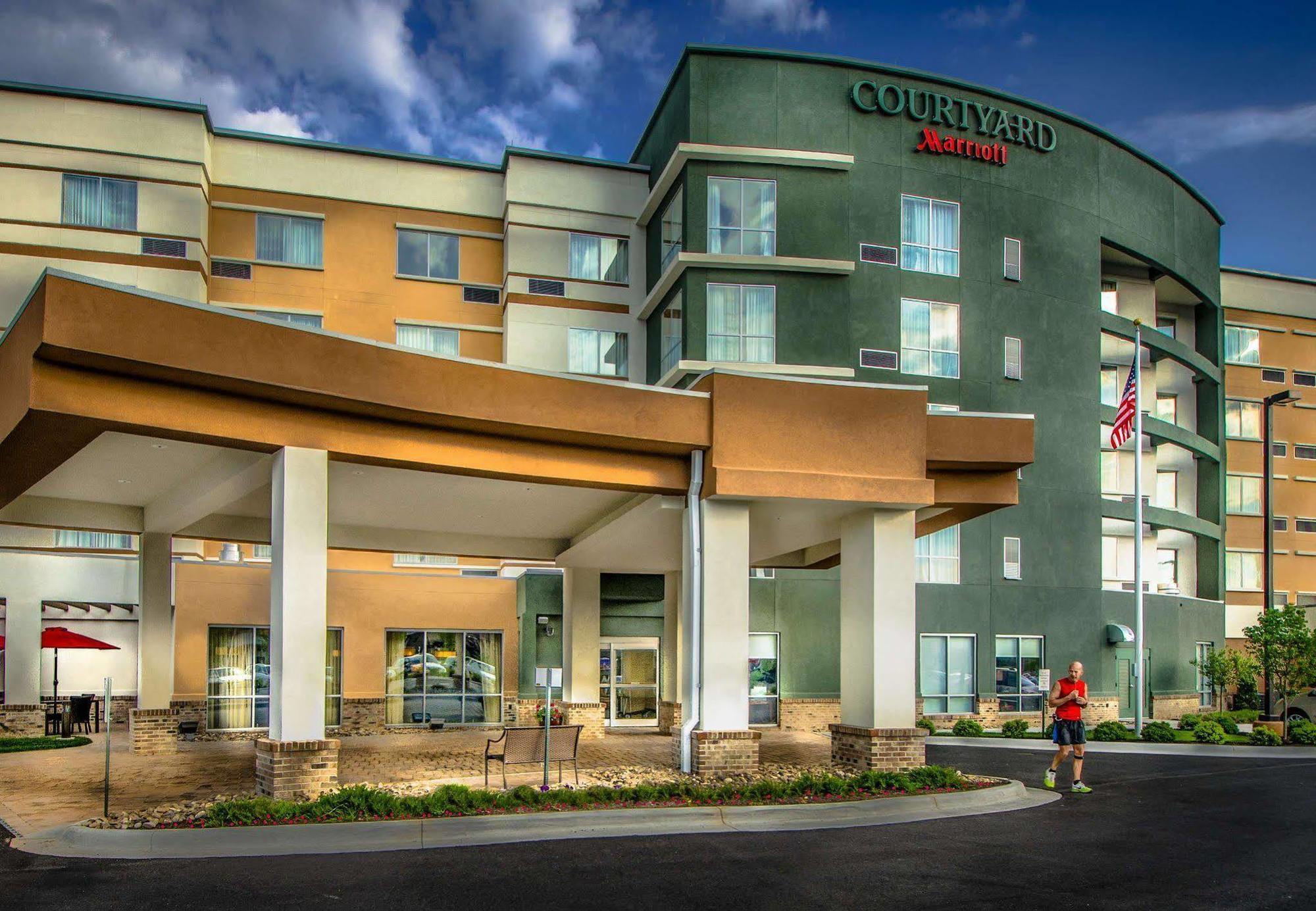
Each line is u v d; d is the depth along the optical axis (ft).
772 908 30.58
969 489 60.64
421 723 91.76
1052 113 112.06
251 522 73.41
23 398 39.40
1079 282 112.27
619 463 54.54
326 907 29.84
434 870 34.40
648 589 93.20
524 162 109.60
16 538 95.81
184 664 82.69
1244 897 32.63
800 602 98.32
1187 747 77.05
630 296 110.63
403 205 109.40
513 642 95.35
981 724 100.94
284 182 105.91
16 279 93.81
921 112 105.19
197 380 41.78
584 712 85.35
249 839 37.81
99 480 57.26
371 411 46.78
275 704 45.27
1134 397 88.58
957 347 104.06
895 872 35.19
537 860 36.17
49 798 48.44
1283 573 143.43
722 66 100.01
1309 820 46.55
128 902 30.14
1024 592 105.50
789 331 96.58
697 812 43.50
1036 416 107.65
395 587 91.56
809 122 100.89
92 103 97.30
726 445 54.60
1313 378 149.07
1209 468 134.92
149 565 69.97
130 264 96.43
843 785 48.83
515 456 51.57
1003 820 45.55
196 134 99.60
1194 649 125.18
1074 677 55.42
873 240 101.55
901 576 57.11
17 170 95.04
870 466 56.39
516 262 107.96
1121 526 117.70
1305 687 95.30
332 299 106.01
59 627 92.68
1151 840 41.42
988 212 107.24
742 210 97.86
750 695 96.12
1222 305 141.79
